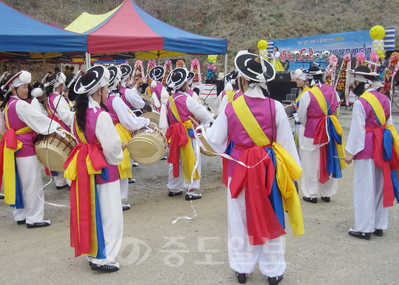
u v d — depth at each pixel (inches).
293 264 130.9
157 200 211.5
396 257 135.7
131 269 128.6
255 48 177.2
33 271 127.6
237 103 112.6
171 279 122.0
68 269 129.3
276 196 111.1
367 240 150.7
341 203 198.5
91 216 119.6
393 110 600.1
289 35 1306.6
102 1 1325.0
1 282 120.3
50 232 164.7
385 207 146.6
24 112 153.3
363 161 147.6
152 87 318.7
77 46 253.6
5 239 156.4
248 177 109.8
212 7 1494.8
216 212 186.7
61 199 213.8
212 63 848.3
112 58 513.3
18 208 166.7
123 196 191.6
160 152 170.2
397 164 146.8
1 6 264.5
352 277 122.0
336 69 668.1
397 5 1310.3
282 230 109.3
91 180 119.0
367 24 1278.3
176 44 283.1
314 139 189.5
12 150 161.0
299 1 1451.8
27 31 244.5
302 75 201.0
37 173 167.6
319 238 152.9
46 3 1197.7
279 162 110.3
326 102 189.0
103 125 116.5
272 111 110.3
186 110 201.6
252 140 111.2
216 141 116.1
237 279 121.3
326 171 190.7
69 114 200.5
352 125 146.9
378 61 495.5
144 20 309.3
